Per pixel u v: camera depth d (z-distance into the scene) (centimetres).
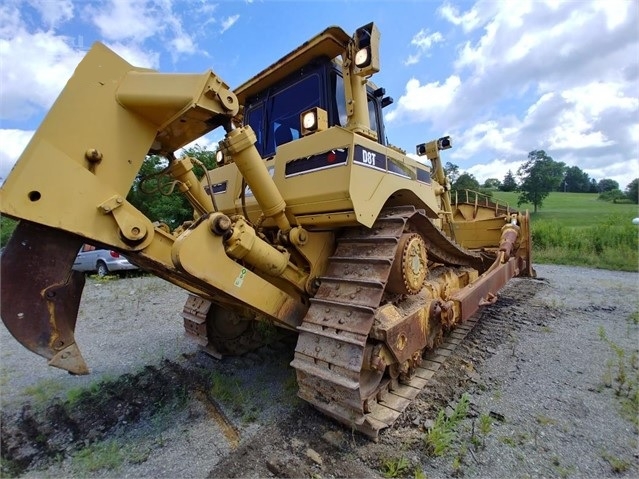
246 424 261
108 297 739
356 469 213
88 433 255
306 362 245
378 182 277
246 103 400
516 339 429
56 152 177
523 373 340
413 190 334
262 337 418
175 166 284
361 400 223
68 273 189
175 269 216
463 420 262
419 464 217
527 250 634
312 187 264
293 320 277
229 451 232
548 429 252
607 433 247
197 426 261
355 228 303
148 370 360
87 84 193
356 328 232
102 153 194
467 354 383
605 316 521
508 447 233
